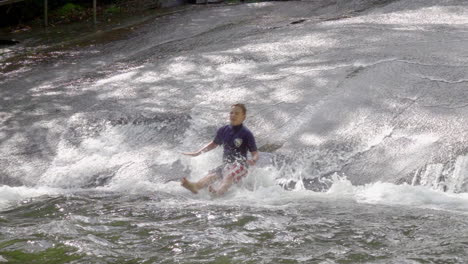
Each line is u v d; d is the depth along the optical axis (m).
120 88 13.35
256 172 9.25
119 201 8.38
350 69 12.62
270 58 14.35
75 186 9.50
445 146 9.30
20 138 11.08
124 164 10.04
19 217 7.62
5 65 16.05
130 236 6.63
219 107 11.70
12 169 10.02
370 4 20.56
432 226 6.89
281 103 11.53
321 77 12.43
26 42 18.56
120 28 19.98
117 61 15.86
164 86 13.20
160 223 7.14
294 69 13.23
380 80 11.80
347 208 7.80
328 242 6.37
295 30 17.16
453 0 19.55
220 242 6.39
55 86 13.94
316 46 14.92
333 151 9.72
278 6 22.09
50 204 8.24
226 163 9.26
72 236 6.61
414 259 5.80
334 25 17.33
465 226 6.88
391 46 14.06
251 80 12.92
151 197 8.62
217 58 14.85
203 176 9.55
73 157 10.34
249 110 11.41
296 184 9.02
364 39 15.09
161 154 10.26
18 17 21.42
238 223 7.09
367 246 6.23
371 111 10.69
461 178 8.64
